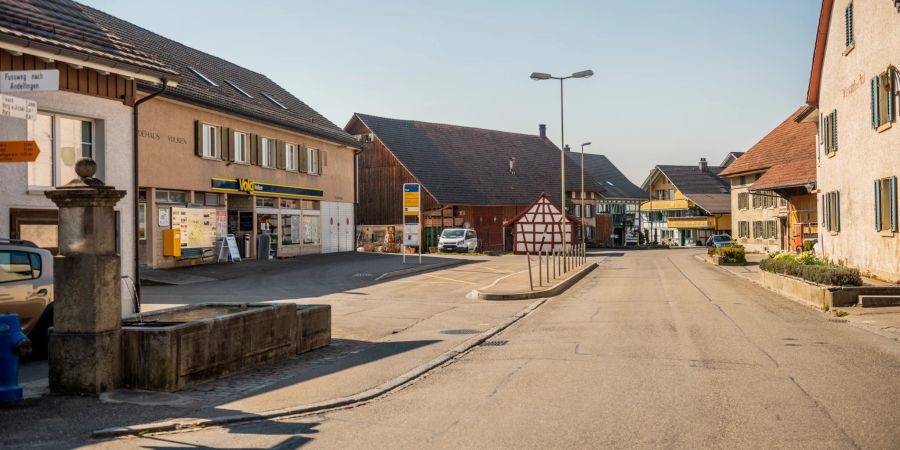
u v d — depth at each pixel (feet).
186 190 95.04
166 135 90.17
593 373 30.30
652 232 322.34
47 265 36.68
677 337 40.57
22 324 35.12
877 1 67.77
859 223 74.79
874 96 67.46
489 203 200.95
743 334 41.45
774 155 173.88
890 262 64.54
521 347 38.73
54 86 26.50
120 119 49.14
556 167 249.14
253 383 29.50
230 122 104.42
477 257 155.53
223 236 103.30
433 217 187.62
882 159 66.64
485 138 234.17
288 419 23.89
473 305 62.85
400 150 192.85
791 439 19.93
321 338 39.73
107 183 48.06
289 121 120.26
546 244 185.47
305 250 129.49
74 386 26.68
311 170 133.08
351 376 31.12
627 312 54.70
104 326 26.91
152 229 88.22
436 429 22.04
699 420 22.16
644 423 21.95
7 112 26.27
